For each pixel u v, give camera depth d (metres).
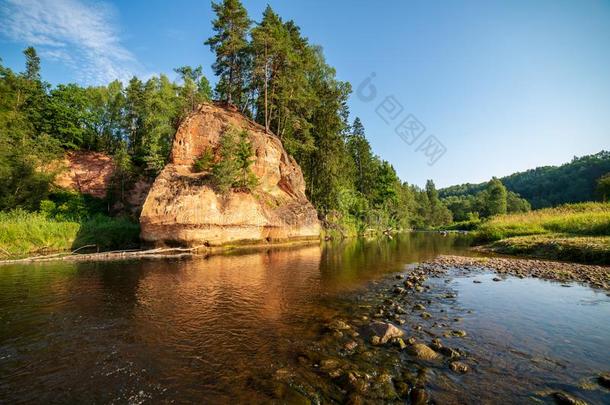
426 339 7.68
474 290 12.75
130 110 56.94
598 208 35.59
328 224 48.53
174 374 5.93
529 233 28.73
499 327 8.43
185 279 14.76
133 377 5.80
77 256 21.53
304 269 17.86
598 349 6.93
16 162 32.69
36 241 25.06
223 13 38.72
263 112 47.97
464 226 87.56
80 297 11.50
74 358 6.61
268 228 31.44
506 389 5.31
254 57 42.25
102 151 57.78
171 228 25.28
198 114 33.66
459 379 5.68
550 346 7.12
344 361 6.48
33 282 13.99
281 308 10.41
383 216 67.62
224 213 27.28
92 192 43.28
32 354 6.80
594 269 15.95
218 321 9.02
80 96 57.59
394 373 5.94
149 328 8.42
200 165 30.78
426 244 36.69
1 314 9.54
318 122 49.88
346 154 58.03
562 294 11.79
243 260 21.20
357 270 17.69
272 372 6.00
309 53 45.97
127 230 30.64
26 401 5.04
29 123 47.12
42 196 34.44
